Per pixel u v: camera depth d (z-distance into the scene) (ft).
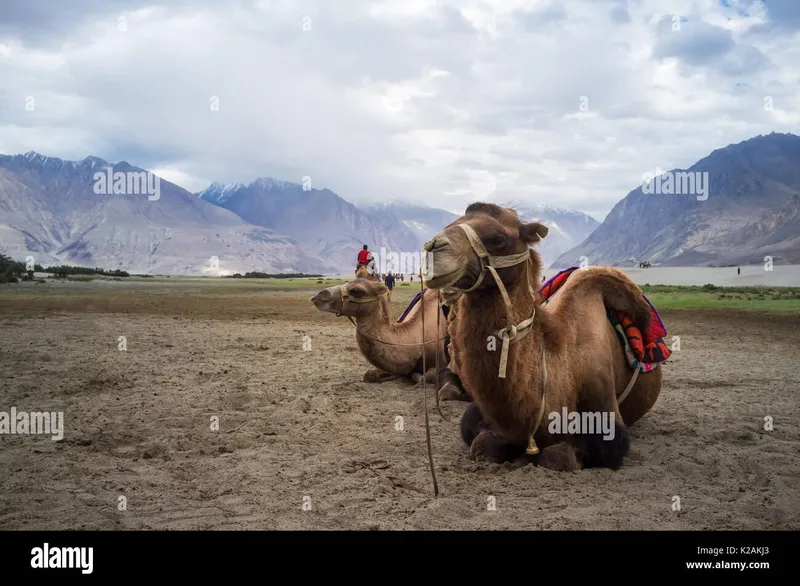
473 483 21.65
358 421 31.22
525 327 20.79
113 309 100.53
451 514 18.76
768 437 28.78
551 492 20.47
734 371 48.39
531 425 21.65
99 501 20.01
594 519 18.49
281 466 23.91
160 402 34.47
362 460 24.77
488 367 20.54
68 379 40.29
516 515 18.75
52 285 169.27
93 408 33.01
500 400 20.88
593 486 21.24
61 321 77.71
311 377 43.19
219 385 39.45
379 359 39.96
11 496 20.43
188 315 93.40
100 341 59.36
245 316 93.91
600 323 24.58
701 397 38.45
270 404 34.78
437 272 19.12
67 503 19.84
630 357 25.55
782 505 19.94
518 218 21.17
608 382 23.58
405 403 35.45
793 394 39.47
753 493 21.17
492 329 20.52
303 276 462.60
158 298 132.57
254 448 26.58
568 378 22.48
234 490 21.12
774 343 65.72
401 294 147.02
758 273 436.76
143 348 55.62
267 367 47.19
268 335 69.00
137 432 28.43
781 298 129.49
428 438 20.56
